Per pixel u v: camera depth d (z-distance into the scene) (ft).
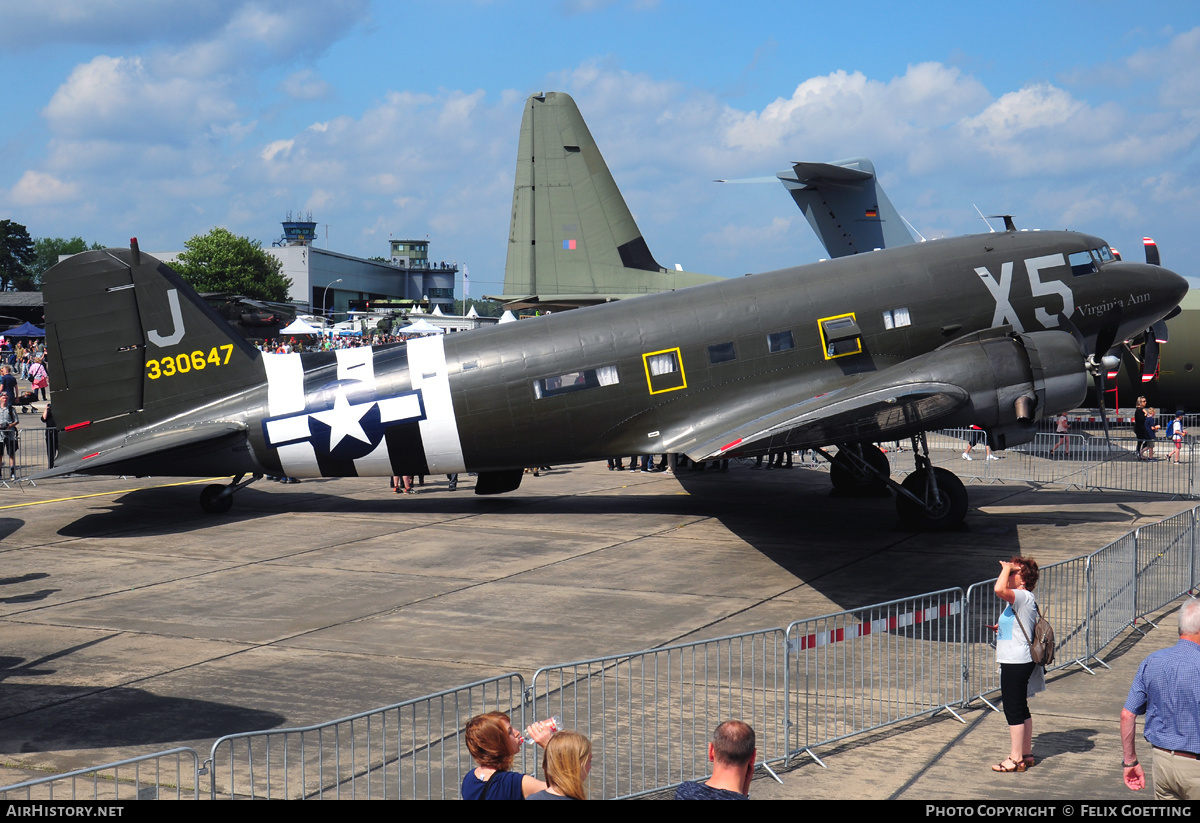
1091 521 64.44
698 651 37.81
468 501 74.79
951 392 51.57
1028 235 66.59
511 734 18.57
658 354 62.95
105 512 69.56
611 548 57.36
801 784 25.88
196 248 400.26
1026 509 69.36
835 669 35.45
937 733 29.55
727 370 63.00
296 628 41.14
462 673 35.27
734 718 30.48
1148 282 66.69
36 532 62.39
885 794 25.18
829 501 74.02
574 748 16.96
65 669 35.60
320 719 30.73
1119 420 117.80
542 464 65.87
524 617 42.78
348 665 36.11
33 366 141.08
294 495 77.51
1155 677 21.06
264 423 64.49
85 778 26.05
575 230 100.12
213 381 65.51
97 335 64.95
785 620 42.16
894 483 62.23
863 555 55.01
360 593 47.09
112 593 47.03
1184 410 113.70
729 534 61.36
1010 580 26.73
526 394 63.21
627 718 30.53
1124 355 102.83
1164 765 20.80
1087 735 29.32
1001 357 55.93
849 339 62.90
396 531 62.75
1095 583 37.99
